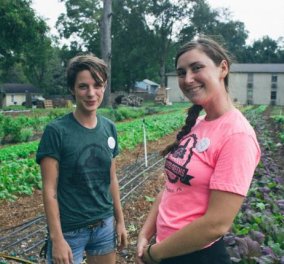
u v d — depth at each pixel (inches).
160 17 2554.1
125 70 2832.2
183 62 96.0
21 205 339.0
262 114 1675.7
